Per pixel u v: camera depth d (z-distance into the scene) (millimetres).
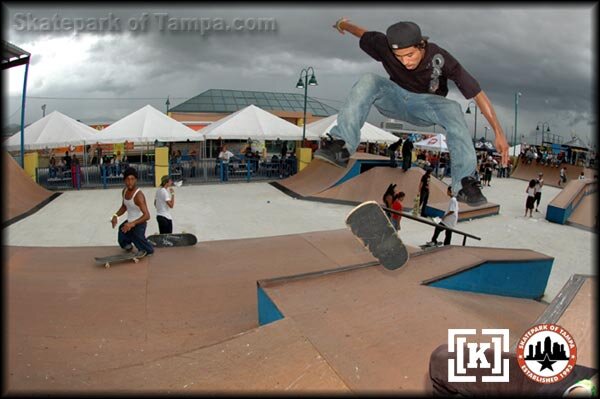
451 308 3586
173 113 32344
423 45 4188
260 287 3703
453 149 4633
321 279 3963
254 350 2643
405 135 37500
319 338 2881
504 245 9547
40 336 3279
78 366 2914
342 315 3271
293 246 6129
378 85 4754
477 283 5082
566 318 2430
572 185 13594
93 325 3535
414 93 4609
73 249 5461
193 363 2506
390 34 4074
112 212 11148
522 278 5781
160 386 2279
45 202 12039
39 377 2719
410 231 10250
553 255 8828
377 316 3297
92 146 25875
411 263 4840
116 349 3195
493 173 27562
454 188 4766
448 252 5535
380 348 2803
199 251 5738
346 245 6270
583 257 8703
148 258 5293
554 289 6734
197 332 3547
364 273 4195
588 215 12203
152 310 3900
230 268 5125
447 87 4566
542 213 13648
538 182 13430
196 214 11172
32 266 4734
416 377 2477
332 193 13430
